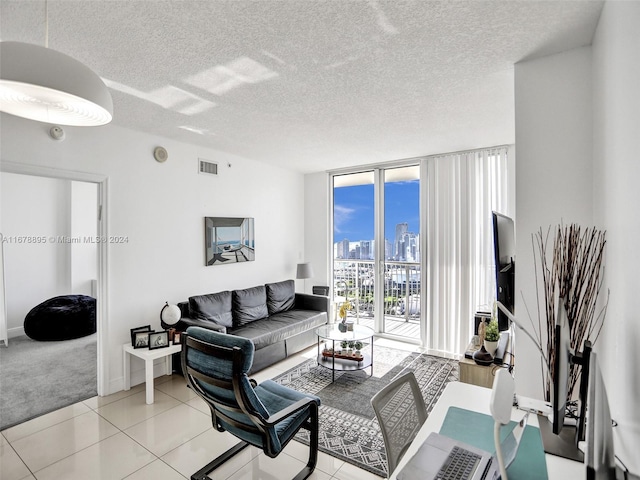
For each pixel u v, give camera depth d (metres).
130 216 3.33
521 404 1.64
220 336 1.84
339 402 3.03
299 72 2.17
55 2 1.49
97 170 3.07
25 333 4.95
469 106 2.75
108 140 3.15
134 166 3.36
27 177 5.20
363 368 3.46
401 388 1.62
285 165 5.07
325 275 5.46
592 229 1.80
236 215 4.47
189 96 2.54
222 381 1.78
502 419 0.94
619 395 1.33
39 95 1.22
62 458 2.23
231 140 3.74
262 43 1.84
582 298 1.74
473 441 1.36
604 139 1.57
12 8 1.53
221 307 3.88
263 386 2.38
